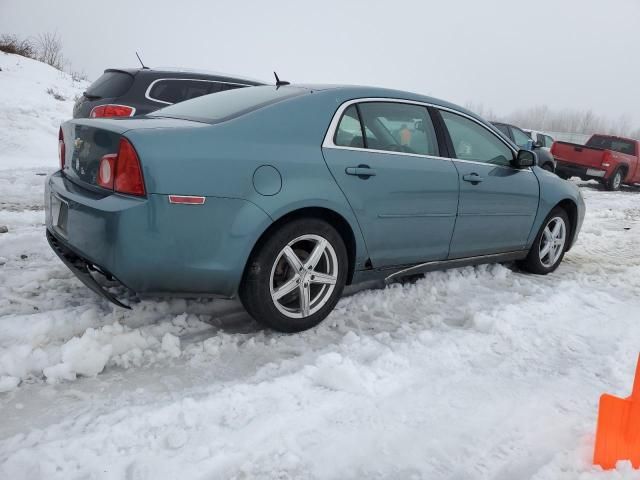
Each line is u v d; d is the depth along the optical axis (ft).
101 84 23.15
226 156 8.92
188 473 6.23
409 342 10.01
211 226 8.75
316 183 9.76
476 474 6.50
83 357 8.34
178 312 10.71
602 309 12.59
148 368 8.64
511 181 13.84
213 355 9.17
